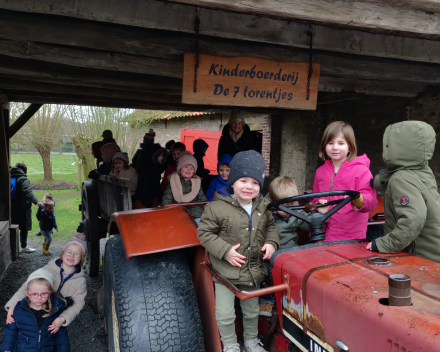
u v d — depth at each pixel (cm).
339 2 254
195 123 1399
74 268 289
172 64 388
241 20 312
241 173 184
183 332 188
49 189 1513
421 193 163
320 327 143
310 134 828
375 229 293
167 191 339
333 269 151
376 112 665
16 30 300
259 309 201
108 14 266
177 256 218
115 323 212
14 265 543
